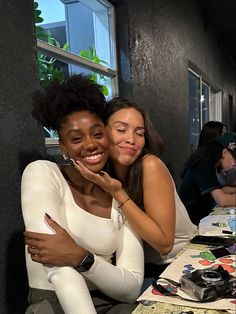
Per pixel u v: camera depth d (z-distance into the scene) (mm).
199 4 4359
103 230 1021
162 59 2930
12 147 1158
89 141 973
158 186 1109
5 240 1128
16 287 1180
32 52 1275
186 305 810
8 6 1148
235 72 8820
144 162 1145
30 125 1248
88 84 996
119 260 1069
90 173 1007
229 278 898
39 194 948
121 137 1126
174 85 3305
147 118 1205
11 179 1153
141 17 2445
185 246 1225
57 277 854
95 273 916
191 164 2178
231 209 1841
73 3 1948
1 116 1109
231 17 4973
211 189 2012
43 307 925
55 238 874
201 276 878
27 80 1238
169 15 3127
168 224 1103
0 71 1106
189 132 4094
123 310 975
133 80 2293
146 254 1313
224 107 7000
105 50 2271
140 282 1040
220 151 2006
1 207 1112
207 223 1543
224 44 6637
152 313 780
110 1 2189
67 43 1893
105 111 1136
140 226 1068
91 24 2166
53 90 995
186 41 3779
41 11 1628
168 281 930
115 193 1065
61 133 997
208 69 5211
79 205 1031
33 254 892
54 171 1039
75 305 811
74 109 974
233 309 781
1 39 1113
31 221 912
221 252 1139
